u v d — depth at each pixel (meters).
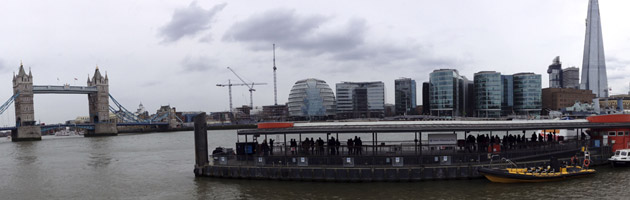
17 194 53.22
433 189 43.75
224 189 47.44
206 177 54.38
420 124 53.06
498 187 44.50
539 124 55.41
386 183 46.44
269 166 50.38
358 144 50.34
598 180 47.59
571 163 51.97
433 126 50.69
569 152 54.12
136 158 94.31
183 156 95.25
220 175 53.19
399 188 44.34
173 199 45.88
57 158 101.38
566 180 47.72
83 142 189.88
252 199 42.81
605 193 42.09
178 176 60.97
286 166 49.88
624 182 46.53
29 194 52.94
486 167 47.69
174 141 172.00
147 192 50.69
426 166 47.41
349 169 47.34
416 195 41.75
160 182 56.94
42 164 87.25
